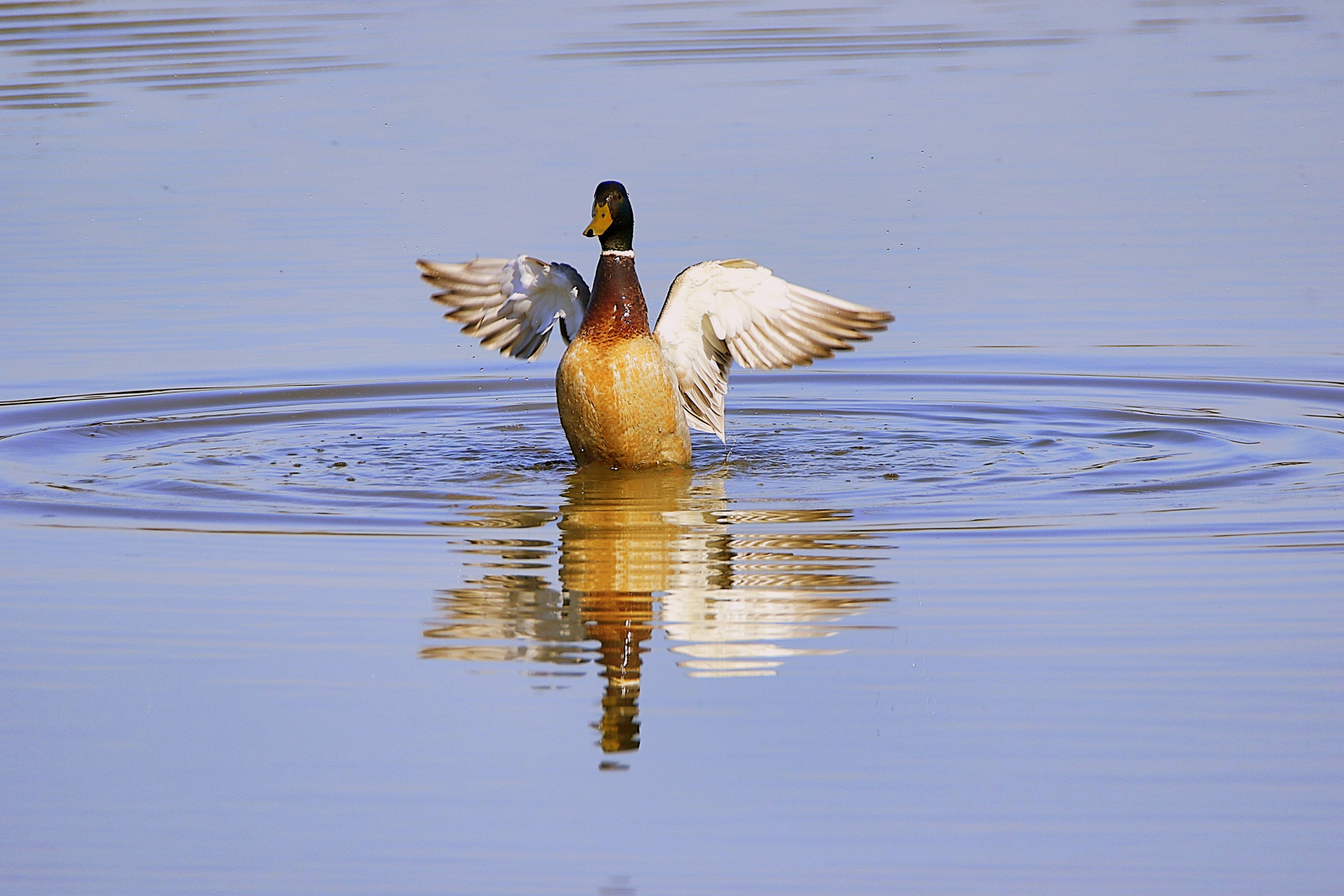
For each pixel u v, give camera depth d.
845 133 23.64
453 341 17.41
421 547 10.64
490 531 11.02
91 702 8.31
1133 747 7.66
